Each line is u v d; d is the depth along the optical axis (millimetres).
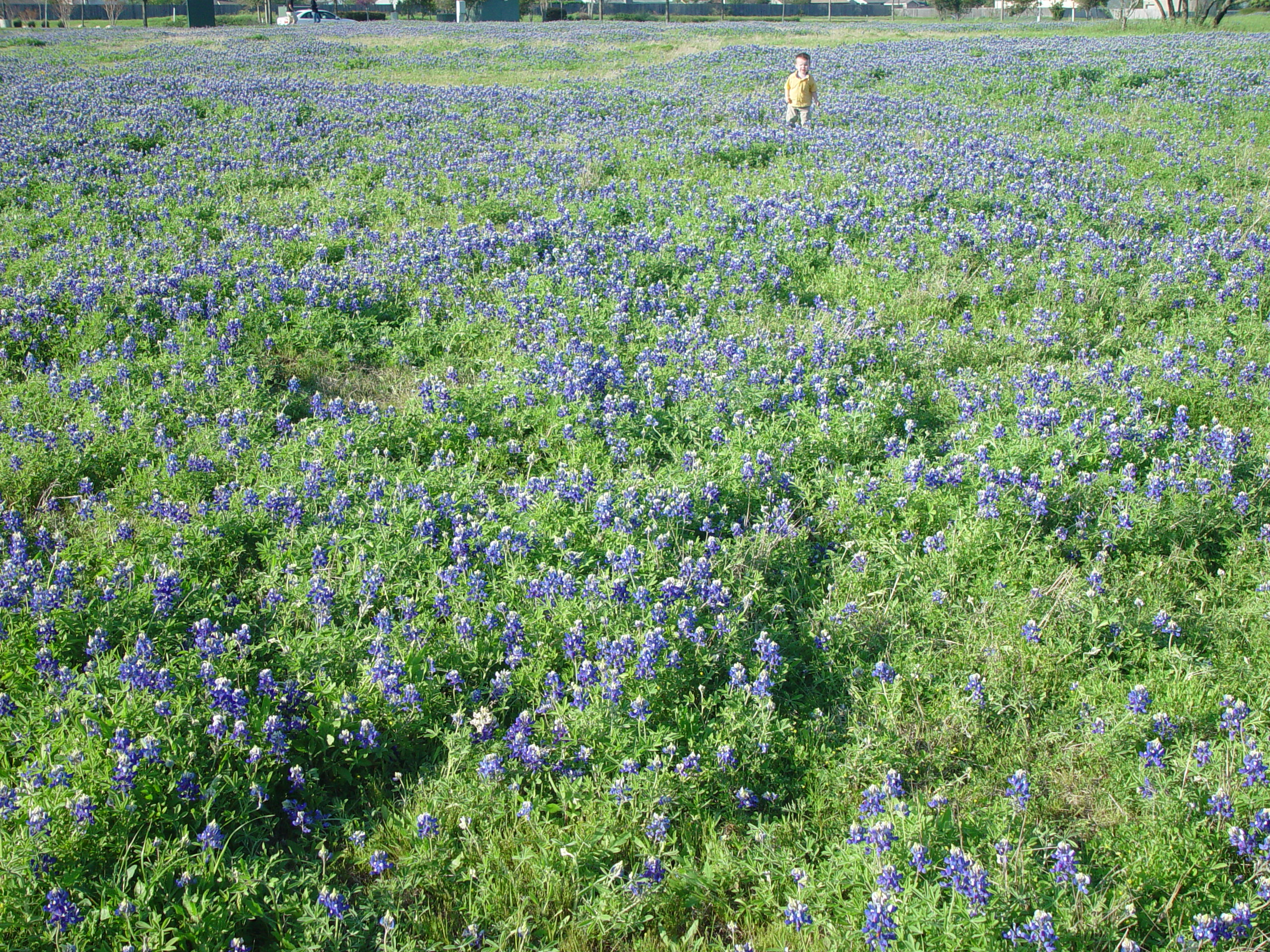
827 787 4188
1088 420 6707
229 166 16312
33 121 19719
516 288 10273
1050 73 25656
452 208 13742
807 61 18984
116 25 73625
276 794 4176
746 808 4121
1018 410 7188
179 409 7406
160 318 9438
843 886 3678
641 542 5645
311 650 4711
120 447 6840
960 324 9391
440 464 6652
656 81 29656
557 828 3973
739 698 4492
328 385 8406
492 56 38750
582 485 6133
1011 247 11203
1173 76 25078
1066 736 4367
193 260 10930
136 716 4160
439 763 4371
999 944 3297
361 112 22156
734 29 53719
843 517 6020
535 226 12172
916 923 3379
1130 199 13133
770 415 7195
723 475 6434
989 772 4230
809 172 14938
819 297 10047
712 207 12953
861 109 21969
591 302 9555
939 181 14086
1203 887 3576
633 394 7660
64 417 7312
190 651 4703
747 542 5602
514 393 7645
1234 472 6273
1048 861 3758
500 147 18266
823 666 4852
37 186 14430
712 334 9086
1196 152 16422
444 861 3822
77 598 4918
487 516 5902
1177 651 4691
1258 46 33500
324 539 5703
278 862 3867
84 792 3801
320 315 9391
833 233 12031
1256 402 7344
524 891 3738
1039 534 5812
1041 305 9727
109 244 11562
